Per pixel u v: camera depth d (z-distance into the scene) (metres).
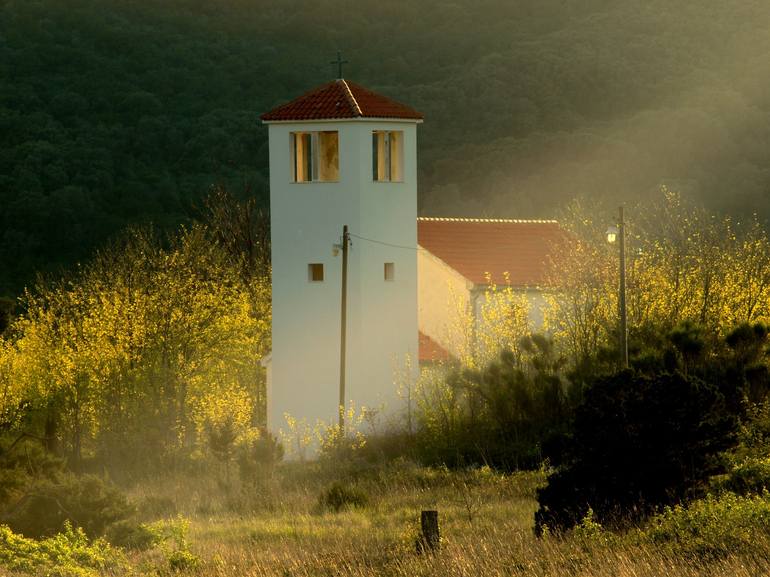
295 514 90.00
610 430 63.50
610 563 49.84
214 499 102.69
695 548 51.72
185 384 157.25
